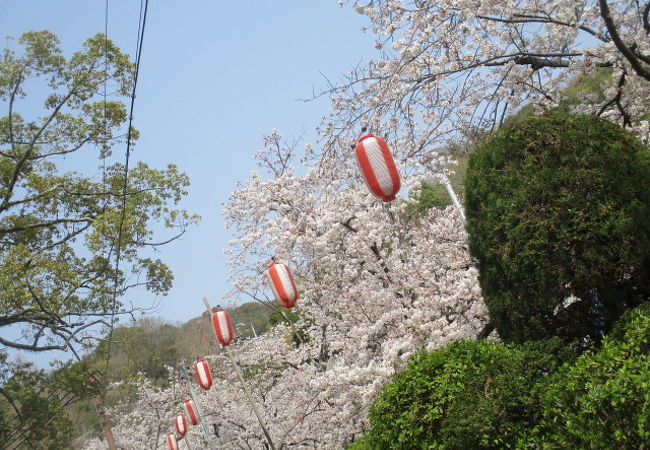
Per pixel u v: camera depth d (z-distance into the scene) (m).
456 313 9.05
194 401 16.23
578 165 5.83
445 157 9.44
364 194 10.55
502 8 6.96
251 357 15.79
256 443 16.50
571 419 4.41
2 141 16.02
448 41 7.50
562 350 5.53
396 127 8.07
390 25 7.48
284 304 8.47
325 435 12.02
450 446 5.36
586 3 6.91
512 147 6.25
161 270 16.22
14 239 16.08
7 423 16.05
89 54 15.66
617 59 7.06
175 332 37.53
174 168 17.02
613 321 5.64
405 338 8.41
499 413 5.17
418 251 10.43
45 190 15.91
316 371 12.66
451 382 5.68
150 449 22.77
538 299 5.81
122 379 17.77
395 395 6.05
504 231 6.04
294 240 10.91
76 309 15.18
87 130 16.28
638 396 3.90
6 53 15.27
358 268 10.71
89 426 27.28
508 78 7.55
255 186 12.48
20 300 13.80
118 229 14.45
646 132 8.20
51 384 15.82
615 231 5.54
